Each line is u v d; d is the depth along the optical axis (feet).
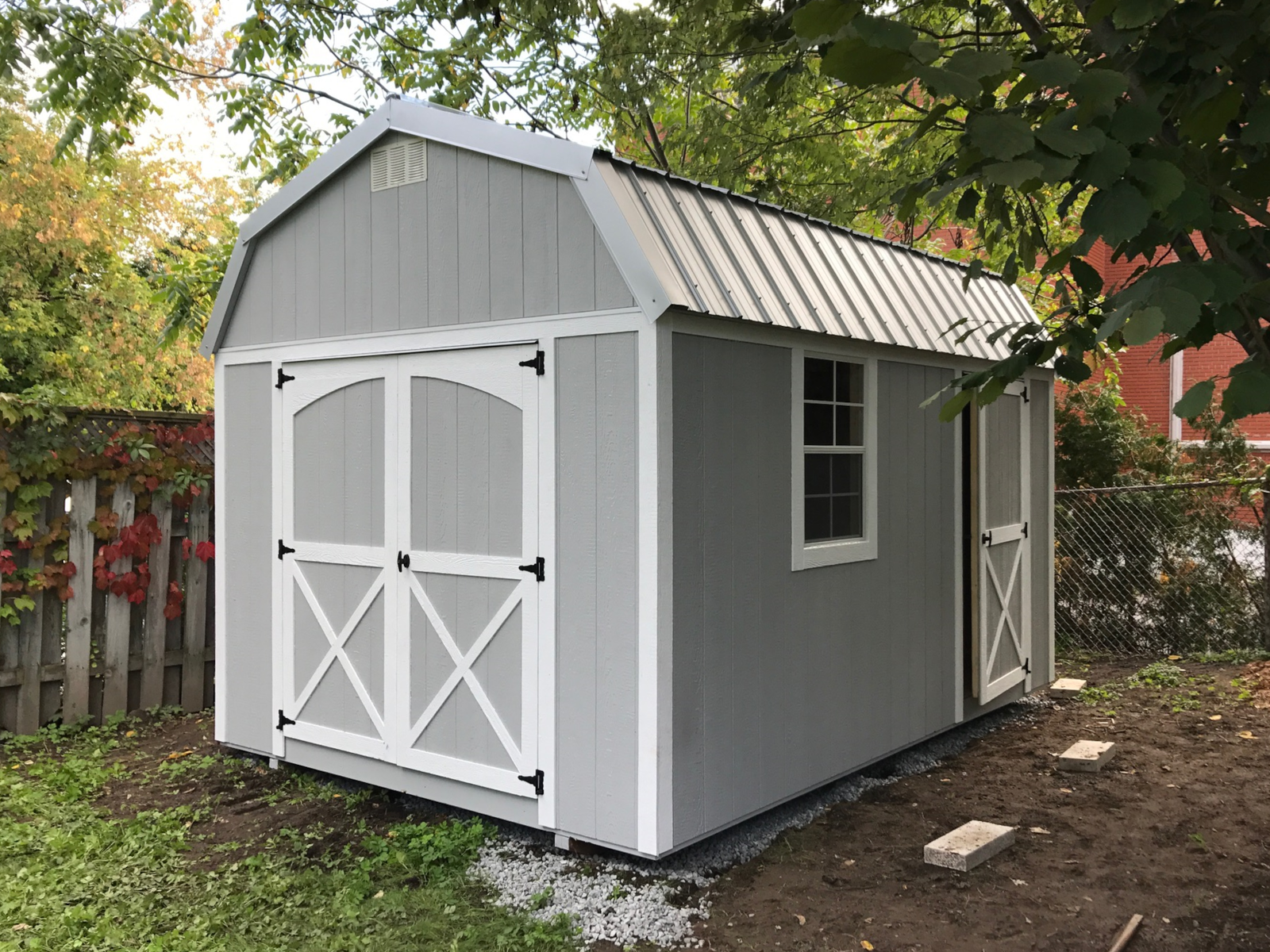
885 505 18.79
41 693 21.09
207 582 23.79
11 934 12.11
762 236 16.67
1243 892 13.16
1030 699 25.08
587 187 14.21
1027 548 24.14
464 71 39.47
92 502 21.58
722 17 24.52
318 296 18.40
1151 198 6.48
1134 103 6.95
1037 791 17.81
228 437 20.18
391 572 17.16
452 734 16.29
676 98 41.16
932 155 32.73
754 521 15.39
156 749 20.63
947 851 14.25
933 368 20.33
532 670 15.16
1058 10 14.84
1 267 46.75
